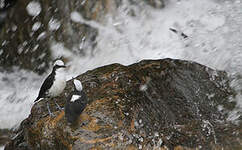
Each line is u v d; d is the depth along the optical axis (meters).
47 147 11.26
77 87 10.09
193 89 12.96
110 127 10.67
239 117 12.55
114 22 20.25
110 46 19.91
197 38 19.20
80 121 10.80
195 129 11.48
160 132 10.96
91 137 10.48
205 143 10.94
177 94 12.52
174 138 10.91
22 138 13.81
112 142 10.40
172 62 13.61
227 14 20.02
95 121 10.78
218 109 12.75
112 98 11.55
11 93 19.70
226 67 17.06
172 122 11.52
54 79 11.81
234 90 13.61
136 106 11.42
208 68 13.83
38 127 11.57
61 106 12.20
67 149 10.61
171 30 19.97
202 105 12.65
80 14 20.05
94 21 20.06
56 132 11.04
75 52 20.08
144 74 12.92
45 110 12.20
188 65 13.56
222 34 18.91
